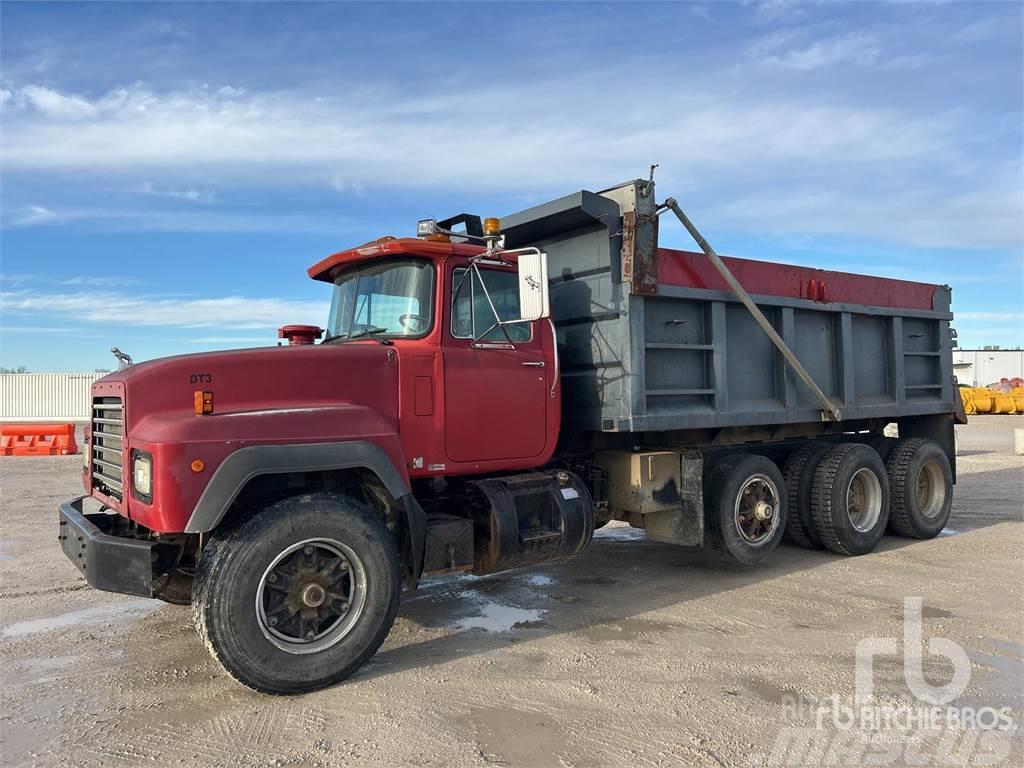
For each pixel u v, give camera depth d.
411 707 3.88
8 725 3.69
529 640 4.95
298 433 4.19
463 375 5.11
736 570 6.89
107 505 4.61
